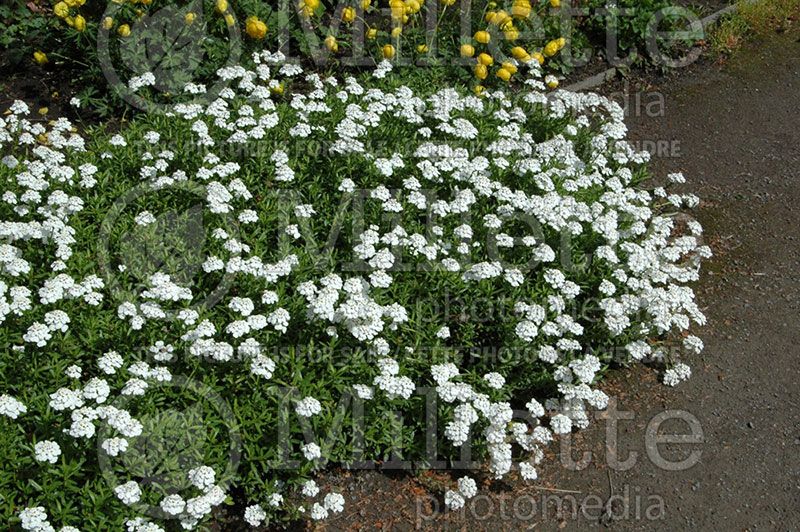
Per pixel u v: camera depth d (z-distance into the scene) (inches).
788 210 108.0
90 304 77.7
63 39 105.7
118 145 91.6
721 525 78.5
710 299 96.6
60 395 70.0
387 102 96.5
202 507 68.4
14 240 82.7
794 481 81.7
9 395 73.0
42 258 82.3
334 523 76.0
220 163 91.7
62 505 69.2
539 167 92.8
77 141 90.9
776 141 118.7
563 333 85.1
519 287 85.7
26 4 111.7
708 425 85.3
